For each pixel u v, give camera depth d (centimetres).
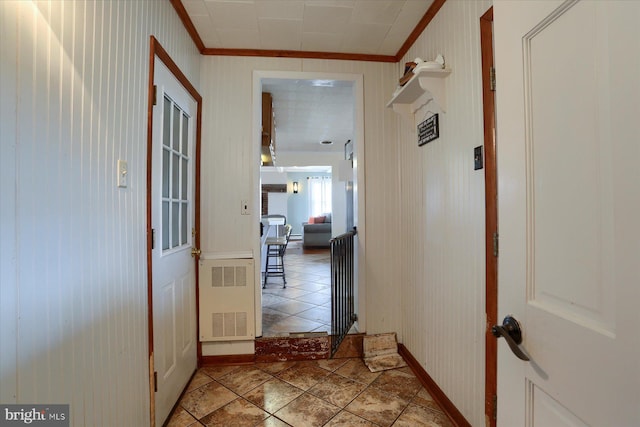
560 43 58
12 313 72
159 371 155
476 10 143
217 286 225
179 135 190
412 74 179
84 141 98
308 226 800
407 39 219
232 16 191
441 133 176
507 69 73
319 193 1069
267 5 181
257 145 232
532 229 66
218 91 229
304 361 229
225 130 230
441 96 171
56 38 86
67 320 90
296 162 744
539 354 64
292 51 233
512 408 73
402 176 237
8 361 71
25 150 75
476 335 144
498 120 77
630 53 46
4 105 70
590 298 52
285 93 353
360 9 185
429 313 192
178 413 169
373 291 242
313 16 192
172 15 173
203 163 227
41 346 80
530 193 67
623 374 46
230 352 227
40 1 80
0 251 69
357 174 243
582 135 54
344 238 231
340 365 223
